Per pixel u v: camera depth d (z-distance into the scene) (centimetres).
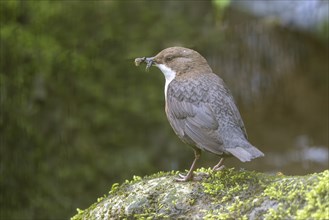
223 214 586
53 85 1234
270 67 1591
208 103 680
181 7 1423
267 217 556
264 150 1530
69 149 1233
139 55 1303
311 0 1567
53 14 1263
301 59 1617
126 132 1288
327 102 1614
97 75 1284
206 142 657
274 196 577
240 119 681
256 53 1567
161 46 1347
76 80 1257
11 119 1188
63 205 1199
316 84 1627
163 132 1320
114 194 685
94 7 1312
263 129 1577
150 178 696
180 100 702
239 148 627
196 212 613
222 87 702
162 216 625
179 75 740
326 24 1584
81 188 1223
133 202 648
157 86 1327
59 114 1236
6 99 1186
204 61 749
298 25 1582
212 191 627
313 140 1555
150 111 1309
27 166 1198
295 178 594
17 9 1230
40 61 1223
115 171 1254
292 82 1612
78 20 1290
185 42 1380
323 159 1494
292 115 1597
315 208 538
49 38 1245
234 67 1549
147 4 1379
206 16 1452
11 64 1199
